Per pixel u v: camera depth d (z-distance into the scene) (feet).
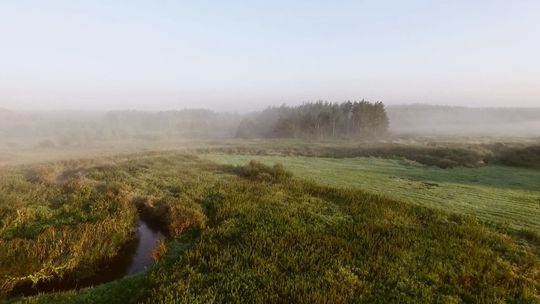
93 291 33.78
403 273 34.99
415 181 85.71
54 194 67.05
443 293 31.83
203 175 87.30
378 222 49.70
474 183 83.51
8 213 52.60
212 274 34.35
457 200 66.13
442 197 68.54
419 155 130.52
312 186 72.23
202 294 30.30
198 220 51.16
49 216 53.11
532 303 30.04
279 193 65.82
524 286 32.65
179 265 36.81
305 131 318.86
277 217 50.98
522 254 40.52
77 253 40.63
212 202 61.11
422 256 38.96
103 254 43.16
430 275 34.53
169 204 59.93
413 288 32.22
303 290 30.91
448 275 34.91
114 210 56.80
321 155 146.72
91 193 66.39
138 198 65.21
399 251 39.63
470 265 36.73
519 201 65.57
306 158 137.18
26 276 36.47
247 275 33.83
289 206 57.31
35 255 38.81
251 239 42.47
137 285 34.12
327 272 34.55
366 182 83.97
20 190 69.41
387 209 56.29
